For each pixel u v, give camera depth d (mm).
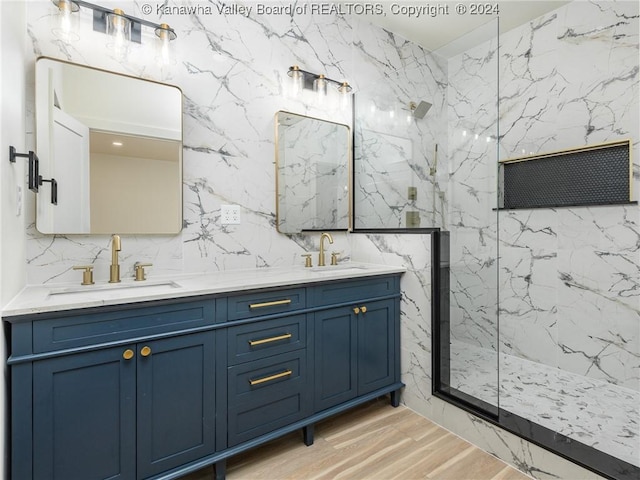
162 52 1815
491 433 1729
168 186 1845
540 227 2623
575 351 2438
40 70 1533
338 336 1924
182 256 1906
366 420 2053
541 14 2617
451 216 2172
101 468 1232
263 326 1638
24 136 1446
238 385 1558
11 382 1091
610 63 2264
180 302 1403
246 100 2131
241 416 1562
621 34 2213
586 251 2375
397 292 2258
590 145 2314
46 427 1137
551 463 1497
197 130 1952
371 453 1733
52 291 1428
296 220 2359
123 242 1747
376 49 2775
